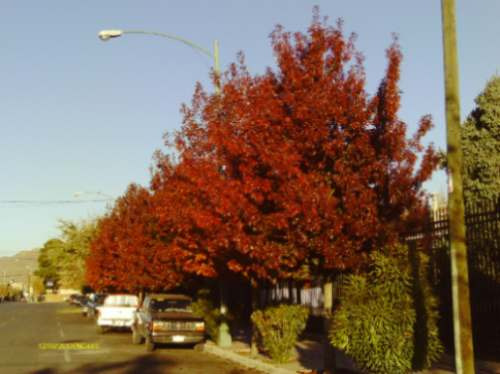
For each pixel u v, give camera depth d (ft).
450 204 32.86
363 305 38.47
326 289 47.42
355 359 39.47
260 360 57.77
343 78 43.93
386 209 44.52
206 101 55.72
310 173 43.24
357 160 43.11
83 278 216.33
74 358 66.69
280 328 55.93
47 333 108.68
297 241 43.98
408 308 37.60
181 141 56.65
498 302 46.83
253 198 46.06
